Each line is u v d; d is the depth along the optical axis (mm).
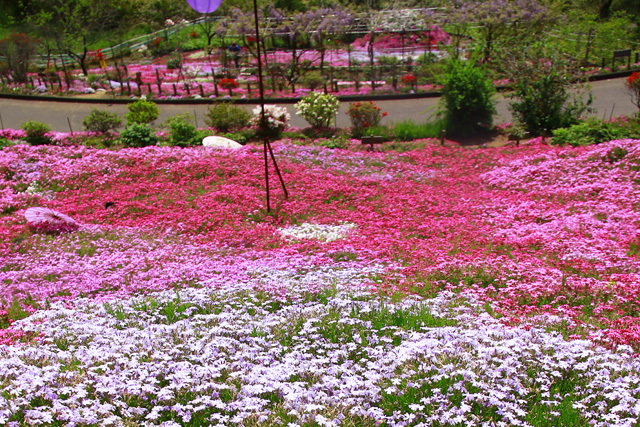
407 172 22609
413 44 46906
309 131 28766
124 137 26594
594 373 6367
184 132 26500
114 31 56375
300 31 45031
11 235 16344
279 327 8094
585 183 19141
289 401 5598
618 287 10117
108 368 6344
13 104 37719
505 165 22625
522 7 39000
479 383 5867
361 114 27750
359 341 7434
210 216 17266
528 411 5746
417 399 5863
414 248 14078
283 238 15398
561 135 24703
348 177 21469
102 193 20516
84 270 13109
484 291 10633
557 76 26781
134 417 5469
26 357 6695
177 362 6516
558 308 9289
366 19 49062
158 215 18000
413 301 9422
